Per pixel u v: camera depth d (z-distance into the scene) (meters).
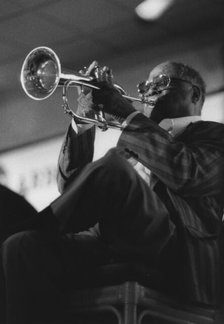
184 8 6.94
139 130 2.50
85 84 2.62
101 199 2.36
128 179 2.35
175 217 2.47
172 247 2.43
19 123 8.97
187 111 2.78
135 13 7.02
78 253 2.49
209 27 7.32
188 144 2.59
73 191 2.32
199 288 2.43
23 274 2.42
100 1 6.79
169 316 2.40
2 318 2.46
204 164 2.48
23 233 2.45
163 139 2.48
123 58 8.06
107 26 7.38
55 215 2.30
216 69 7.39
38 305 2.41
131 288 2.28
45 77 2.65
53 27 7.45
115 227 2.38
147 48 7.85
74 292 2.42
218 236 2.54
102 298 2.34
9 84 8.88
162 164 2.45
